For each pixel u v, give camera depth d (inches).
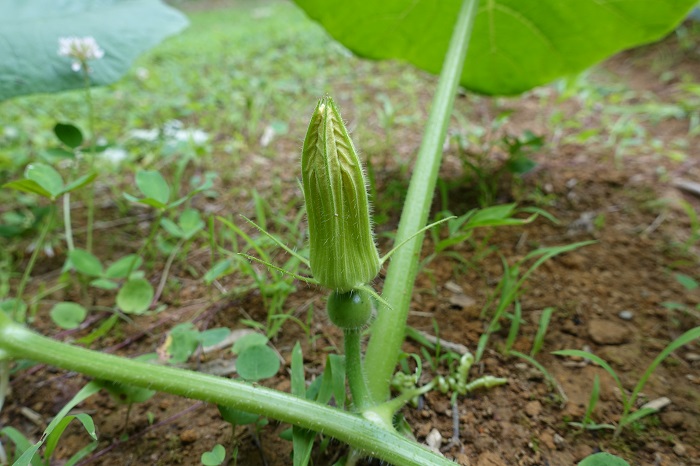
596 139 18.8
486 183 15.4
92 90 26.5
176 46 36.4
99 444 8.6
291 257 11.9
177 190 16.5
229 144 19.1
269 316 10.3
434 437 8.2
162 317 11.4
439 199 14.8
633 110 20.9
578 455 7.9
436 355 9.4
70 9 15.4
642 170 16.4
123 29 15.1
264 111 22.8
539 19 14.9
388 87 25.5
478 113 22.1
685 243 12.9
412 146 18.5
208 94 24.9
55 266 13.8
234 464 7.8
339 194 6.1
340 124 6.0
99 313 11.8
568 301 11.0
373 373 7.9
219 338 9.1
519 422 8.5
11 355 7.2
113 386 7.8
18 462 6.5
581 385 9.1
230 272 12.3
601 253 12.5
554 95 24.2
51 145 19.5
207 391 7.0
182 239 13.8
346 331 7.1
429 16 15.5
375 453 6.8
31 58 13.4
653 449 8.0
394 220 13.9
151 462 8.2
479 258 12.1
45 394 9.8
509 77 17.0
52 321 11.6
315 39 34.6
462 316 10.7
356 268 6.6
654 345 9.9
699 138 18.9
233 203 15.8
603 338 10.0
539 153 17.8
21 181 9.4
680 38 28.7
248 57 32.5
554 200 14.8
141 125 21.7
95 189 17.3
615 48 15.3
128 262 11.4
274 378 9.5
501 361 9.6
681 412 8.5
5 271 13.5
